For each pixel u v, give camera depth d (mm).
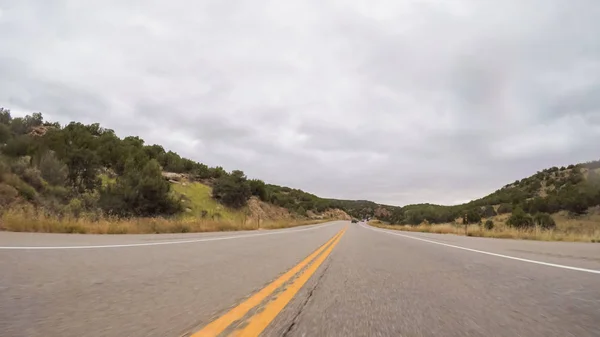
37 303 3545
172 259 7434
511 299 4383
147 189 37594
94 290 4242
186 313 3453
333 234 23797
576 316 3600
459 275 6324
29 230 12875
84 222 15352
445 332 3053
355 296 4516
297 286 5070
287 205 87312
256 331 2967
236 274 5961
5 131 36812
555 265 7730
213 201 59375
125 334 2754
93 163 37250
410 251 11344
